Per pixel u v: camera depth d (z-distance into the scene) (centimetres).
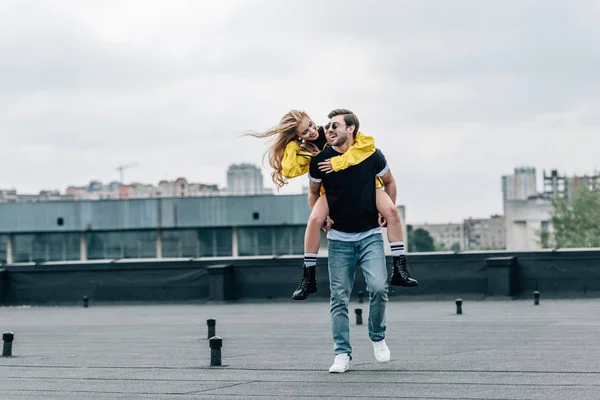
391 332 1279
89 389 759
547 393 666
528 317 1535
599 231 12238
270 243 8488
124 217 8612
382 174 830
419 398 659
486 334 1209
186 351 1086
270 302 2320
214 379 798
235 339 1252
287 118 819
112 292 2473
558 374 768
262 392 709
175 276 2414
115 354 1071
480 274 2142
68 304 2506
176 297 2409
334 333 824
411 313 1734
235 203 8538
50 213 8675
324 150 820
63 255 8712
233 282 2356
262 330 1420
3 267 2569
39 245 8725
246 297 2347
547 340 1099
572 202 12675
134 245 8638
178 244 8612
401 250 830
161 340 1277
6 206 8738
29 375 866
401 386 718
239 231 8525
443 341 1119
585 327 1291
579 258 2070
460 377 761
